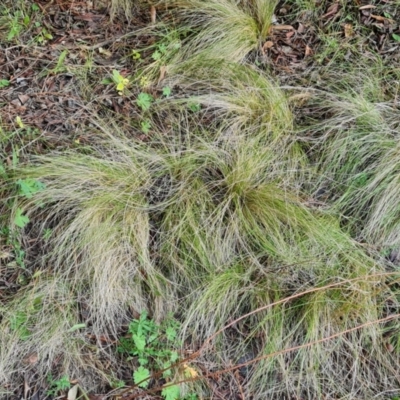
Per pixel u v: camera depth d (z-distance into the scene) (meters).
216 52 1.57
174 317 1.42
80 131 1.52
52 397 1.36
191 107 1.54
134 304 1.42
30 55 1.57
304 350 1.39
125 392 1.36
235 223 1.45
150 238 1.46
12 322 1.38
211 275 1.42
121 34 1.62
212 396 1.38
